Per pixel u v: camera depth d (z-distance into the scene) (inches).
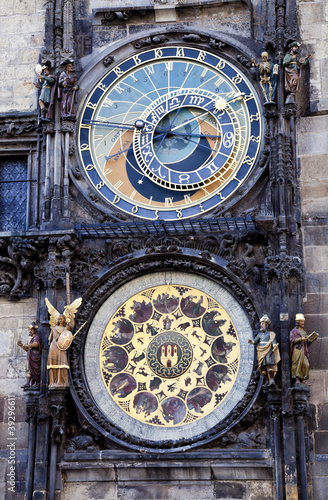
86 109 1127.0
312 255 1051.3
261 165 1077.1
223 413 1003.3
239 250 1052.5
